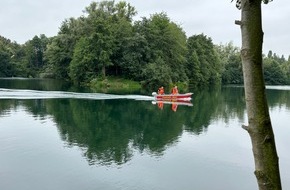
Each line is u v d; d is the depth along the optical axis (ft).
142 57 220.23
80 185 42.75
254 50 7.62
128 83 213.05
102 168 49.39
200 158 55.93
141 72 213.25
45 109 106.32
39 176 45.55
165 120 94.84
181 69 236.43
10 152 56.24
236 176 47.80
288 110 121.90
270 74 356.38
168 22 236.02
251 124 7.77
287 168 52.24
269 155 7.67
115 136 72.49
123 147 62.80
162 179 45.68
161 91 143.84
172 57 230.07
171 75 216.54
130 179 45.29
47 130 75.31
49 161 52.03
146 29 222.89
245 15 7.72
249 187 44.14
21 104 115.14
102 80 214.48
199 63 262.06
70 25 265.54
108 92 173.06
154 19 236.22
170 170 49.44
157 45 225.97
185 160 54.70
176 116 102.27
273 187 7.66
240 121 93.66
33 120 86.94
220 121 93.56
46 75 313.53
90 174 46.73
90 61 218.59
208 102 141.90
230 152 60.03
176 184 44.11
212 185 44.37
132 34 225.15
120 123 88.74
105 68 227.20
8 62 335.06
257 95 7.66
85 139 68.44
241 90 226.38
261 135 7.68
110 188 42.06
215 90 223.51
